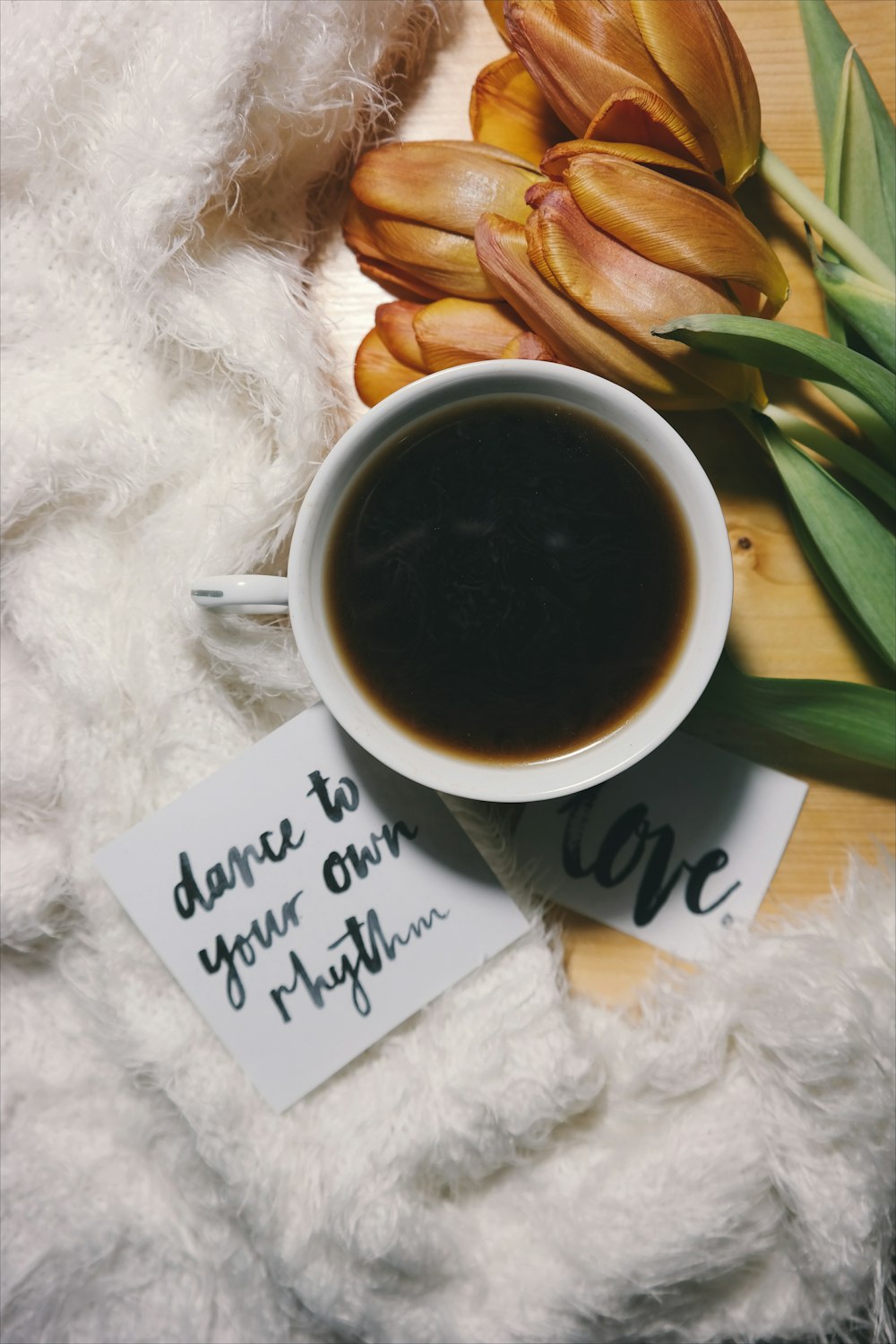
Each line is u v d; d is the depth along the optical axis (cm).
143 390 31
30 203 31
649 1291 30
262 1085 30
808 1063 29
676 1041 30
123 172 29
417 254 30
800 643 32
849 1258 29
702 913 31
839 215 29
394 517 27
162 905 30
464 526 27
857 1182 29
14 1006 33
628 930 32
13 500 30
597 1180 30
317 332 31
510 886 31
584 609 27
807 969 30
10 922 31
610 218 26
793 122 32
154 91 29
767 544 32
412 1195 30
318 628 27
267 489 30
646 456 27
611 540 27
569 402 27
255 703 32
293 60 29
